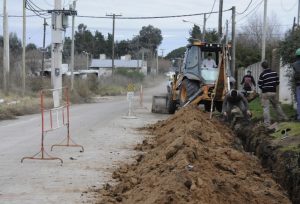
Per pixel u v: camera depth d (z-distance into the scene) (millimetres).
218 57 27406
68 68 99000
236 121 22781
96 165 14398
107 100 53125
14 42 102438
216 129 20391
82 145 17969
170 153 13008
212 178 10281
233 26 52312
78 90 50656
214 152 14016
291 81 25469
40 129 23297
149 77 123312
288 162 13391
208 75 26844
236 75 58688
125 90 72000
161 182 9922
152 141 18906
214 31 74875
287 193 12266
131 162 14867
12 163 14625
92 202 10469
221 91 25125
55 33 40969
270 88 20172
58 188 11688
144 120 27375
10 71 52000
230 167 12594
